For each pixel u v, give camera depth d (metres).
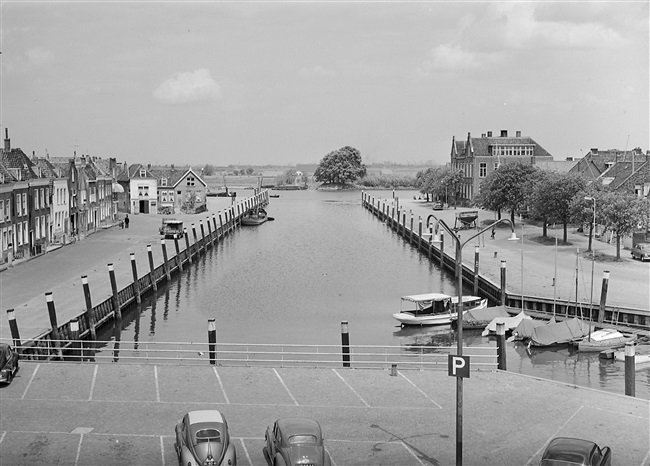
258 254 143.00
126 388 49.34
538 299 84.81
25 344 62.84
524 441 40.91
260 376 52.03
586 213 116.75
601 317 78.75
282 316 90.06
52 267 106.75
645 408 46.28
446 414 44.97
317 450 34.34
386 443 40.50
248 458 38.12
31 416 44.22
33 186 116.94
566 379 63.66
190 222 178.38
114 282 85.31
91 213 152.62
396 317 84.31
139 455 38.66
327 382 50.88
